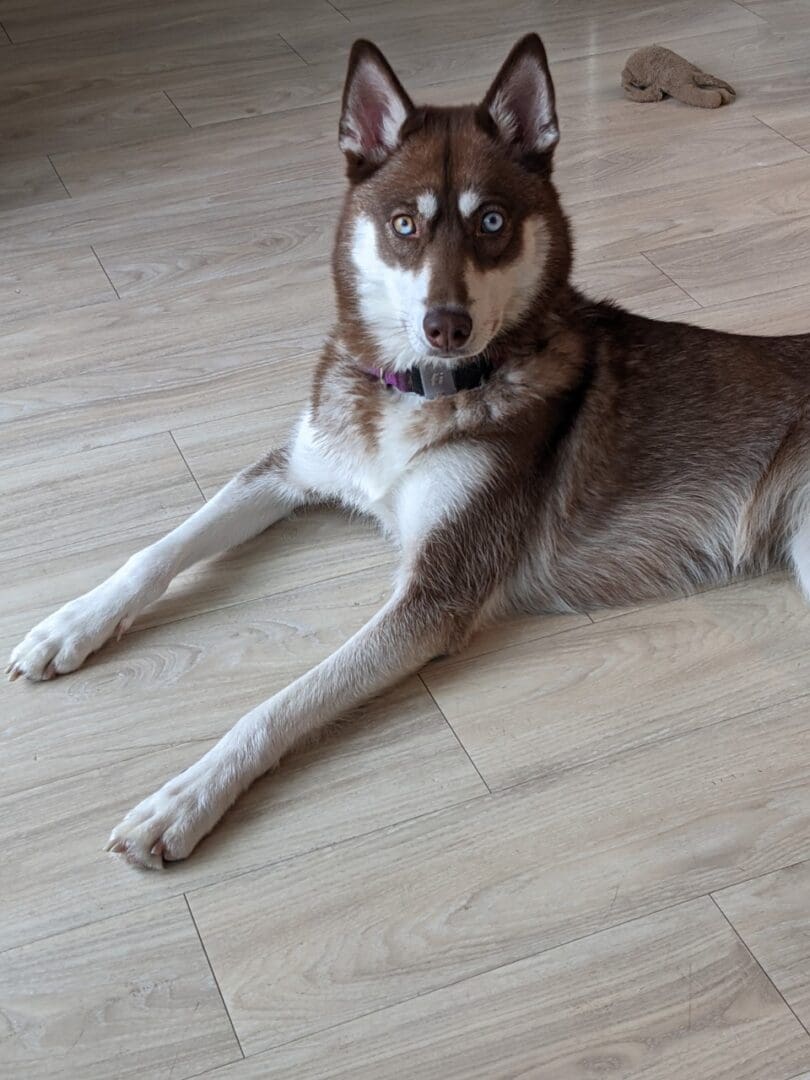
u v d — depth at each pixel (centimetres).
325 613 222
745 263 316
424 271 194
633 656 213
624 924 170
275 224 342
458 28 450
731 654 212
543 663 212
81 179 367
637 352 226
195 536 225
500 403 209
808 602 223
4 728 200
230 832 184
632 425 221
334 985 163
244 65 432
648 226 333
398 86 199
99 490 251
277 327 301
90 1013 161
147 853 176
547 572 221
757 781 189
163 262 328
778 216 334
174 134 390
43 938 170
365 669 199
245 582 229
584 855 179
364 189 206
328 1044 157
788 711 201
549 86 199
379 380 216
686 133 375
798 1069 152
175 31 460
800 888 174
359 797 189
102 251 333
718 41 431
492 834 183
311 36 452
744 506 226
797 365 232
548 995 161
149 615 222
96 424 270
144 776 192
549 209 207
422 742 198
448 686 208
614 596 225
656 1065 153
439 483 210
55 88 421
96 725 201
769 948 166
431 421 210
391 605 206
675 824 183
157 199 356
